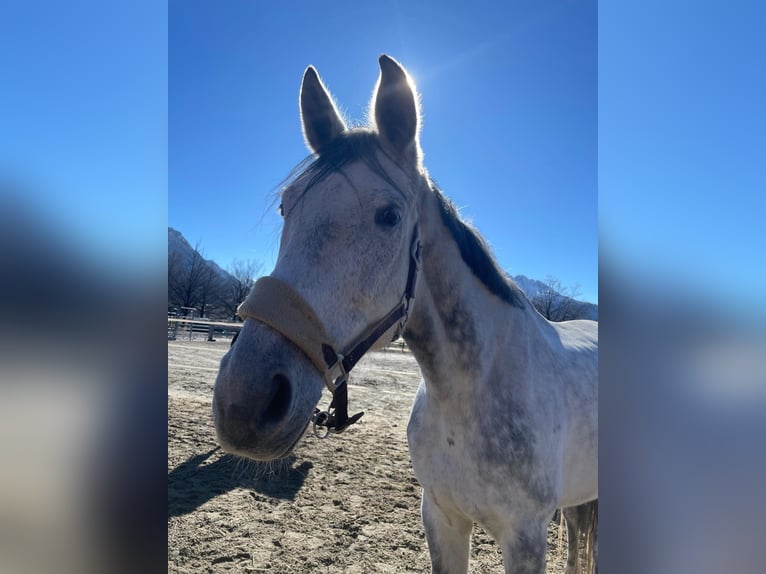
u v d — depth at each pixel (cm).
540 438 181
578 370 216
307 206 149
